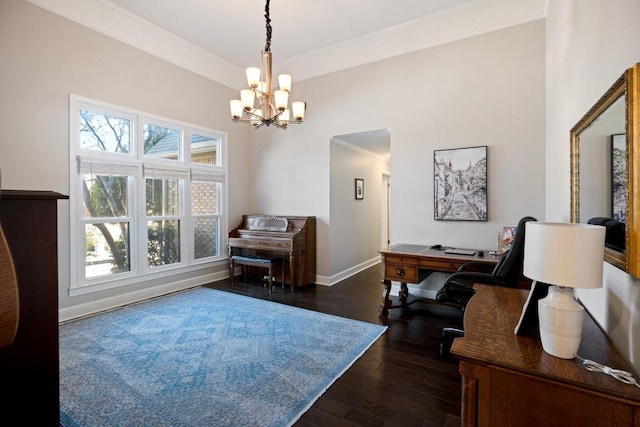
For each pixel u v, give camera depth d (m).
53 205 0.99
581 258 1.00
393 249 3.45
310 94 4.63
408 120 3.87
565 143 2.25
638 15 1.07
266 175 5.12
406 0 3.30
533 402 1.00
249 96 2.73
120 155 3.55
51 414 0.98
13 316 0.52
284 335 2.76
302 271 4.42
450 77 3.61
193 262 4.40
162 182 4.05
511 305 1.65
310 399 1.86
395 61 3.96
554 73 2.68
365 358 2.36
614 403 0.89
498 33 3.35
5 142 2.74
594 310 1.54
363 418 1.71
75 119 3.18
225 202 4.85
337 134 4.41
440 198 3.66
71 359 2.31
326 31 3.88
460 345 1.17
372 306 3.58
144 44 3.75
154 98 3.87
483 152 3.41
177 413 1.73
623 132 1.14
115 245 3.57
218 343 2.59
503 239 3.05
